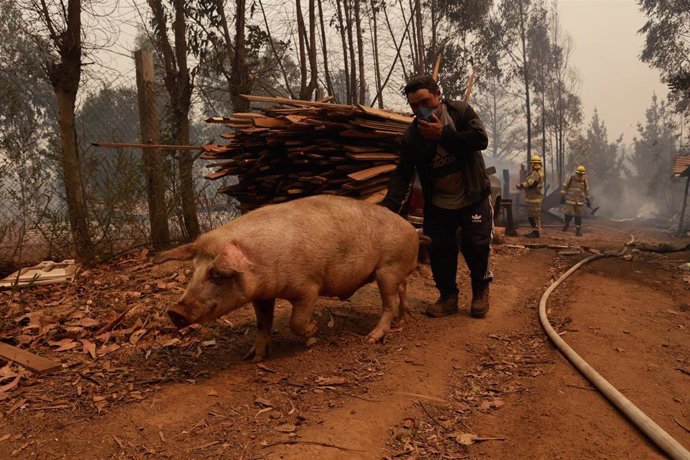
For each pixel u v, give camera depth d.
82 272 7.47
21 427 3.22
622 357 4.26
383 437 3.12
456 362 4.31
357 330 5.03
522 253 9.72
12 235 8.30
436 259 5.48
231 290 3.70
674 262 8.62
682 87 13.81
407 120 6.93
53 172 8.38
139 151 9.27
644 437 3.05
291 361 4.23
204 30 10.20
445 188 5.29
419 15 16.33
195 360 4.28
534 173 13.80
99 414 3.36
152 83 8.91
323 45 12.62
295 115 6.44
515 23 28.62
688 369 4.09
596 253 9.61
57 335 4.87
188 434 3.11
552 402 3.46
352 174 5.96
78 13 8.39
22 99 8.95
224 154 7.41
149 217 8.80
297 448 2.93
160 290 6.26
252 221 3.98
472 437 3.12
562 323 5.18
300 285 4.09
